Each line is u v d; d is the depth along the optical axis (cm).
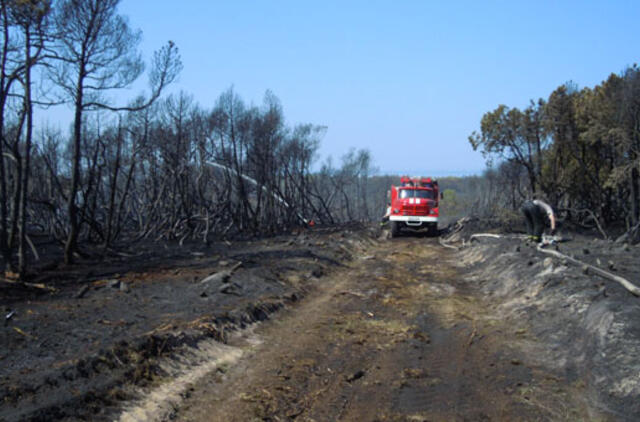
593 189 3159
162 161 2878
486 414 589
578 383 653
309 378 717
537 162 3103
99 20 1434
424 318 1073
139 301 1028
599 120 2636
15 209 1202
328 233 3061
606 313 752
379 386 687
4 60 1152
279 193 3569
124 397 581
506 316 1035
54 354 665
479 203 6134
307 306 1198
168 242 2372
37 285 1112
